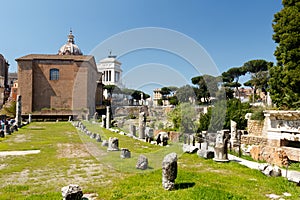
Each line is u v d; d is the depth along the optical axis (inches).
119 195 210.7
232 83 1891.0
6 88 2795.3
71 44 2822.3
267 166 295.7
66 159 361.1
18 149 451.5
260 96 1519.4
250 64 1812.3
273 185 245.6
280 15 634.2
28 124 1152.8
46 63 1982.0
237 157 401.4
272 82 655.1
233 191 225.1
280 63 651.5
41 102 1968.5
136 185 237.3
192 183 244.1
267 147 393.7
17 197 209.3
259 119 598.2
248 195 215.8
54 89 1982.0
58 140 579.8
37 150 441.4
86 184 243.9
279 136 465.1
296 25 584.1
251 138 534.6
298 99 578.2
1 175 278.8
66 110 1651.1
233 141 458.0
